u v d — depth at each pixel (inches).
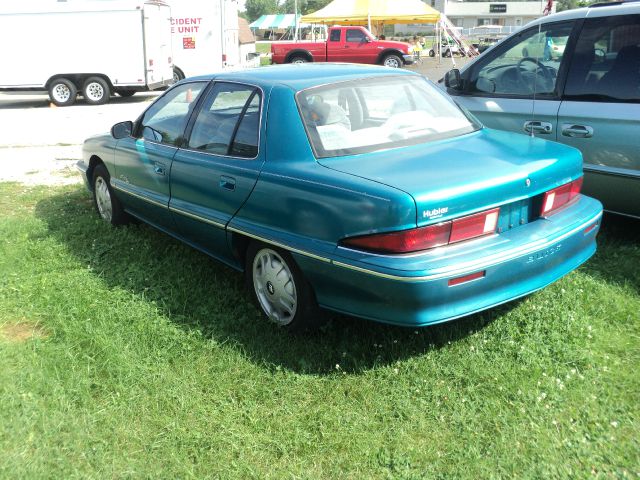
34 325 157.6
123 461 109.3
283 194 138.5
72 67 710.5
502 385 126.6
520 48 218.5
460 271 119.0
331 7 1050.1
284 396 126.4
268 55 2037.4
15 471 105.7
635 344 142.0
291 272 140.6
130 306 163.0
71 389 127.6
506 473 104.1
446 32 1165.1
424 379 129.8
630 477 102.7
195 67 858.8
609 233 206.4
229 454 110.7
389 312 122.4
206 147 167.8
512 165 133.1
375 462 108.3
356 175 128.4
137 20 701.9
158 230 222.4
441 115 160.7
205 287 174.9
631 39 189.0
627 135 185.6
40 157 393.1
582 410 119.0
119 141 212.4
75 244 213.5
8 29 698.2
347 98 152.4
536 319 151.5
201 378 132.4
